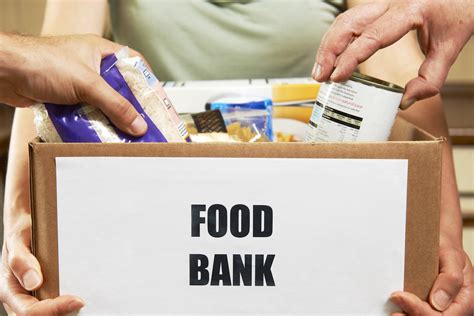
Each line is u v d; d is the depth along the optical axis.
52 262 0.73
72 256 0.73
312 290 0.72
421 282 0.73
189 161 0.70
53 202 0.72
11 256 0.77
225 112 1.01
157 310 0.73
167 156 0.70
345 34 0.83
